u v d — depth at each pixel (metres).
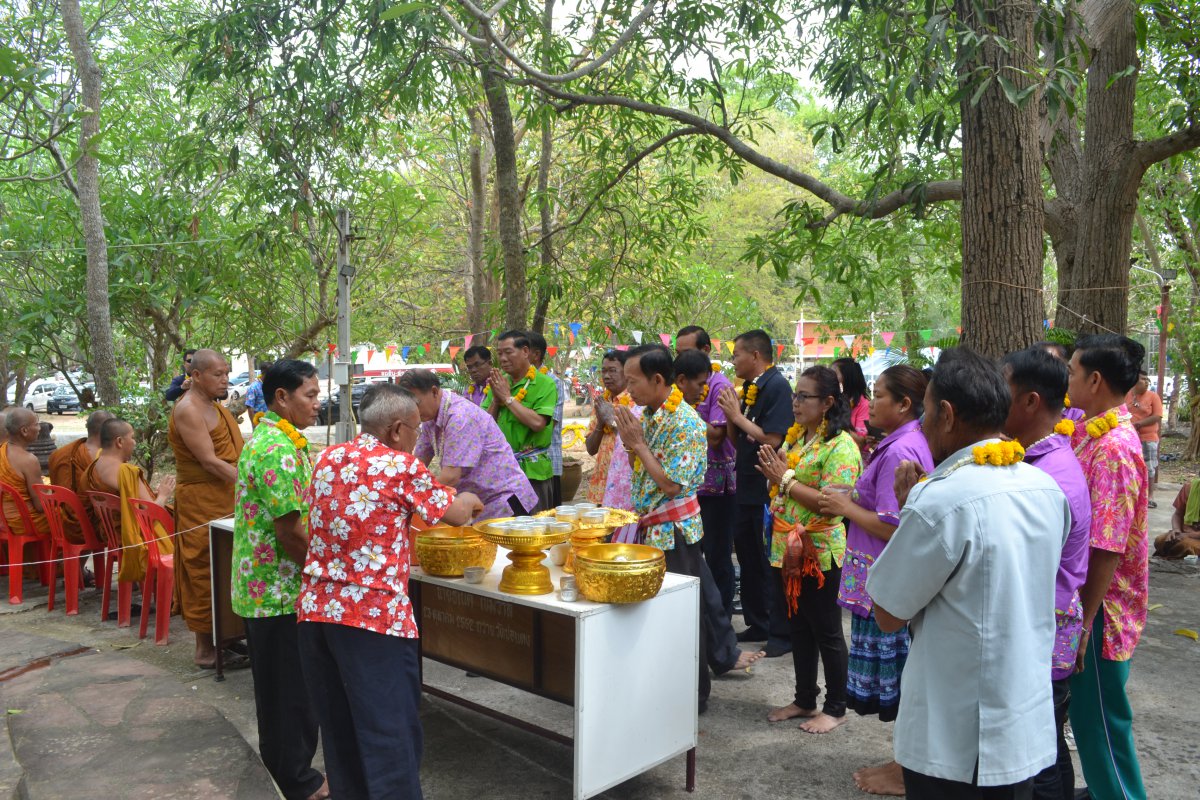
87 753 3.53
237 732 3.77
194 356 4.90
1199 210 7.56
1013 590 2.05
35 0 8.95
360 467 2.79
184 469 4.81
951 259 10.23
